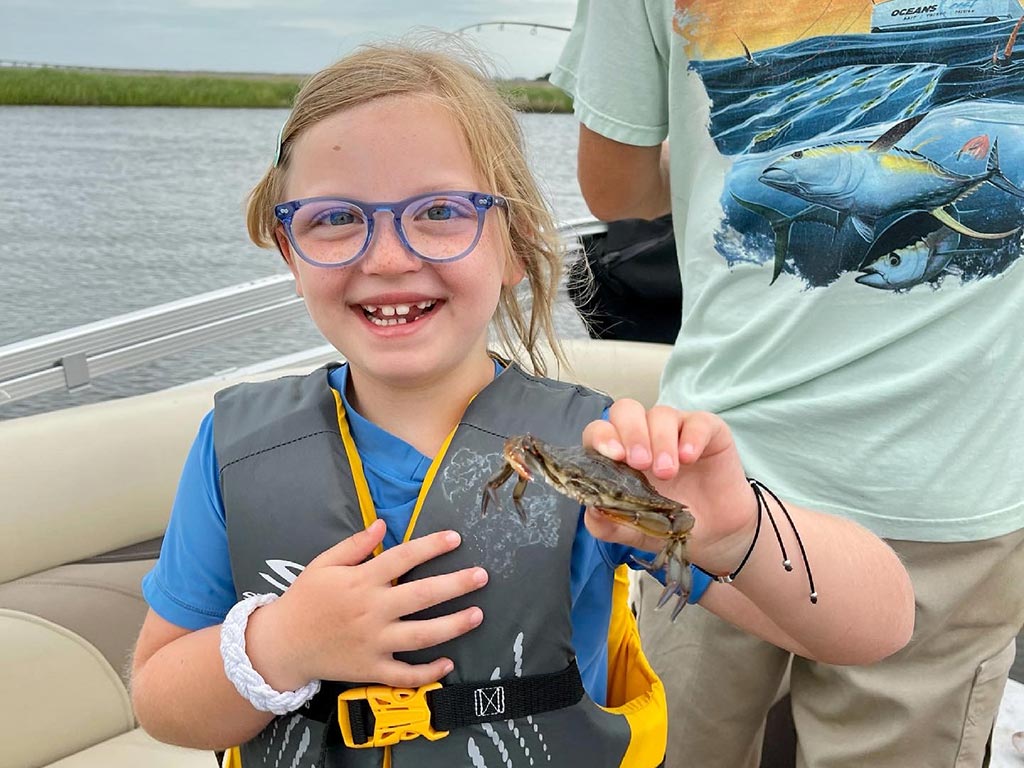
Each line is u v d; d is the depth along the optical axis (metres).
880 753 0.62
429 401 0.48
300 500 0.46
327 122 0.46
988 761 0.66
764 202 0.60
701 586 0.48
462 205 0.45
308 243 0.45
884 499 0.57
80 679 0.75
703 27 0.61
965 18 0.54
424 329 0.45
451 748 0.43
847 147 0.57
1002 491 0.57
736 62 0.60
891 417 0.56
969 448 0.56
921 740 0.62
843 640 0.44
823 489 0.59
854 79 0.57
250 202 0.56
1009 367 0.56
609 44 0.69
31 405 1.03
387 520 0.46
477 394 0.49
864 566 0.44
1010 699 0.92
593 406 0.49
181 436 0.93
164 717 0.45
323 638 0.40
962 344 0.55
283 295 1.12
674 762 0.72
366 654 0.40
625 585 0.53
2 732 0.70
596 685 0.49
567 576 0.44
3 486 0.82
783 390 0.59
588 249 1.25
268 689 0.41
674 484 0.40
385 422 0.49
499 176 0.51
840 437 0.58
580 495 0.35
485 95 0.51
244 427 0.50
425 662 0.43
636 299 1.25
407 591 0.40
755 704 0.70
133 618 0.81
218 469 0.50
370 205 0.44
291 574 0.46
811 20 0.57
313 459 0.47
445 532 0.42
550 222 0.58
